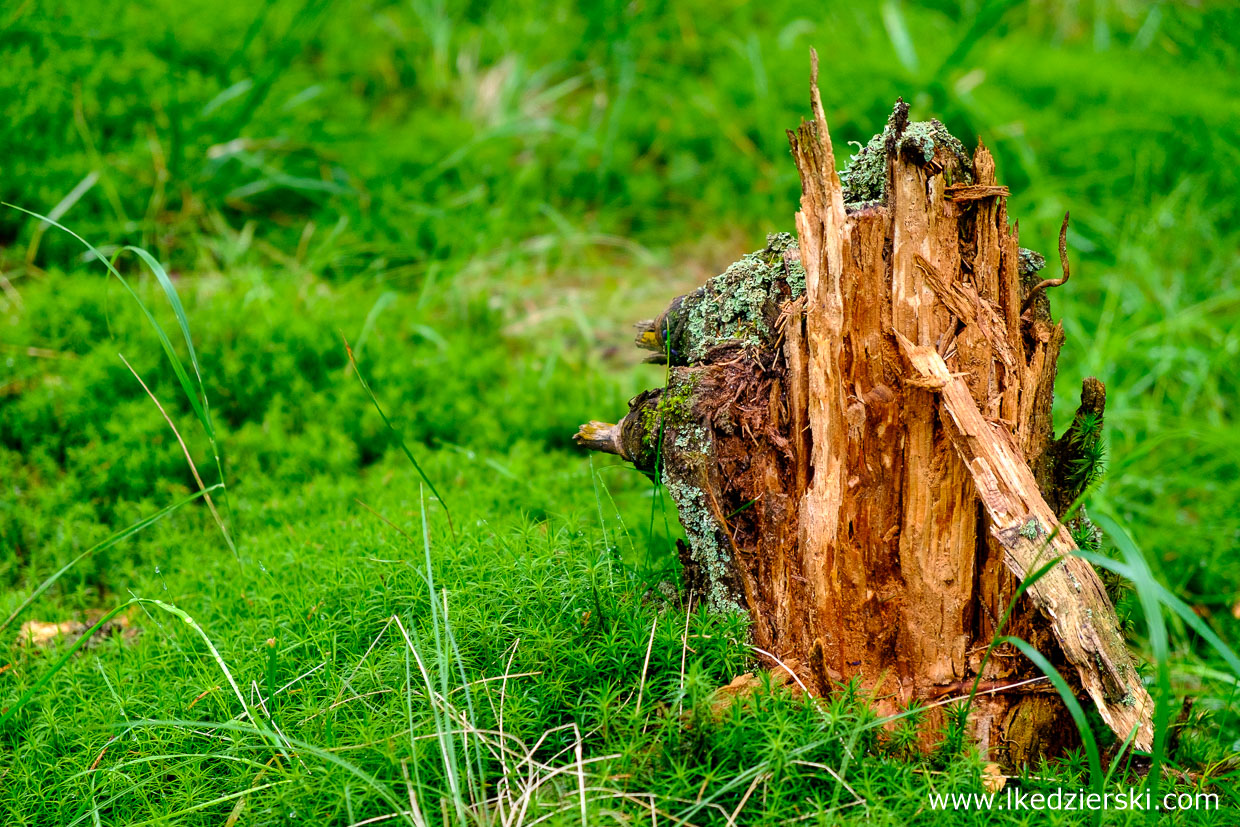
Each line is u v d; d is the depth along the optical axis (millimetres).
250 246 5102
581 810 1711
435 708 1785
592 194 5980
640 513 3393
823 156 1938
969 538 1993
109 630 2895
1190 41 7715
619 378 4523
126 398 3834
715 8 7133
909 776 1891
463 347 4434
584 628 2172
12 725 2248
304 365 4141
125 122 5328
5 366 3814
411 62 6734
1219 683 2977
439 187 5629
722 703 1964
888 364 1972
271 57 6109
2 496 3449
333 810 1839
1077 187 5773
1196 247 5512
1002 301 2021
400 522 3027
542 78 6605
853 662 2053
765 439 2105
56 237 4664
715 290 2252
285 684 2201
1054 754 2111
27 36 5406
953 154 1963
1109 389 4492
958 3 8219
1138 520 3861
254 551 3059
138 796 2006
